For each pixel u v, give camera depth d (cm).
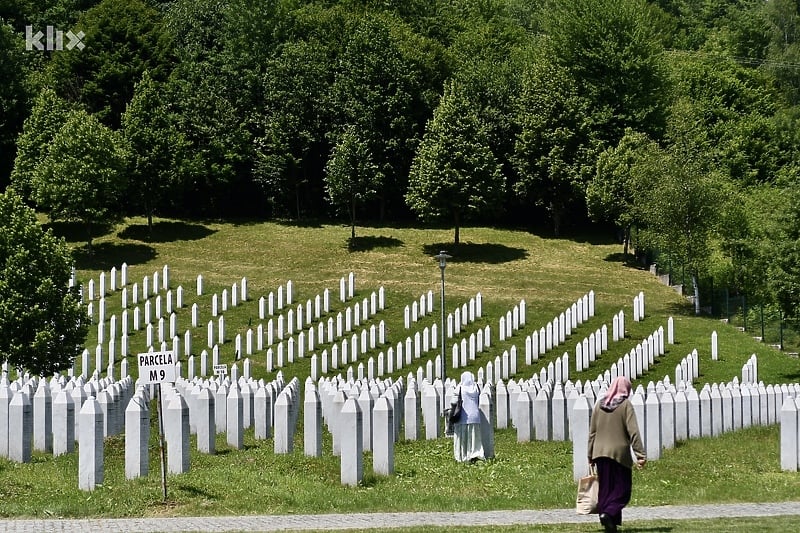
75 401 2822
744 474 2434
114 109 9388
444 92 9000
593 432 1725
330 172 8212
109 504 1995
